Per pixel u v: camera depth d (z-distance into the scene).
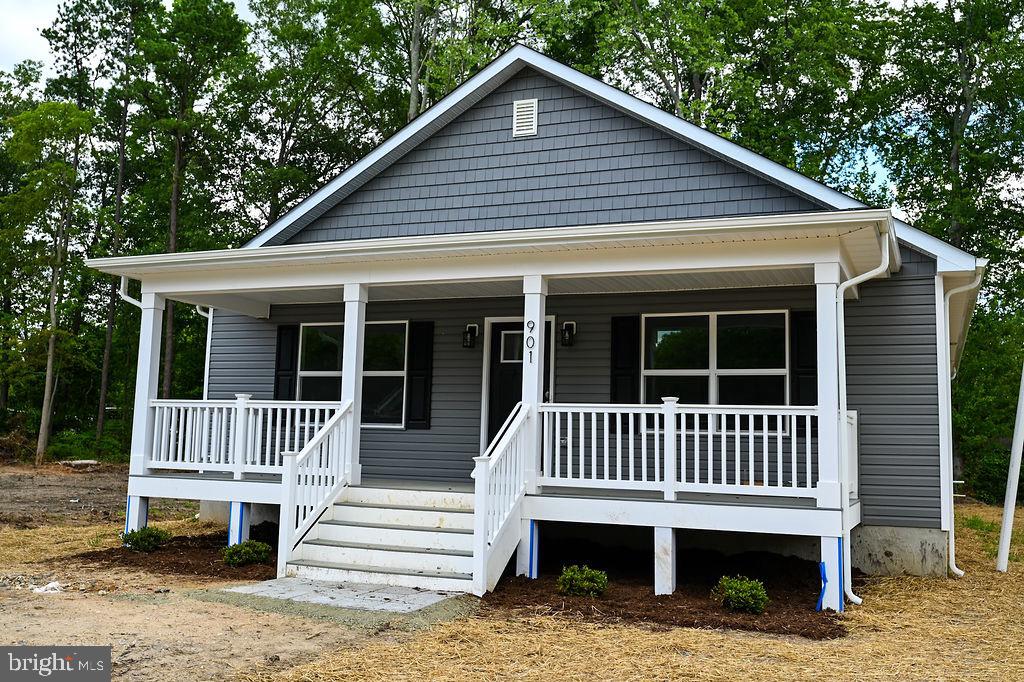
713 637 6.65
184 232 27.91
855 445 9.59
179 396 31.84
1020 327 23.19
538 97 11.45
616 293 11.11
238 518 10.10
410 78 28.05
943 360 9.80
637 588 8.48
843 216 7.79
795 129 23.67
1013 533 14.25
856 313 10.10
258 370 13.16
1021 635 7.08
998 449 22.16
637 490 8.91
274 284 10.45
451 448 11.84
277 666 5.53
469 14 24.62
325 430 9.45
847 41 24.39
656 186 10.72
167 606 7.19
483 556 7.96
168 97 28.38
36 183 26.00
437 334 12.11
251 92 29.22
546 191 11.23
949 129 25.61
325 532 9.26
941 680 5.68
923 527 9.70
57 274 26.59
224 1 29.78
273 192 29.00
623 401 10.92
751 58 23.86
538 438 9.12
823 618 7.42
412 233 11.81
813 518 7.90
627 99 10.84
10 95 31.14
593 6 22.64
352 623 6.72
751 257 8.44
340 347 12.74
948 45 25.55
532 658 5.96
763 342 10.45
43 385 29.61
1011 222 24.56
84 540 11.48
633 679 5.54
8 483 19.84
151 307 11.03
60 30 30.08
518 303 11.72
